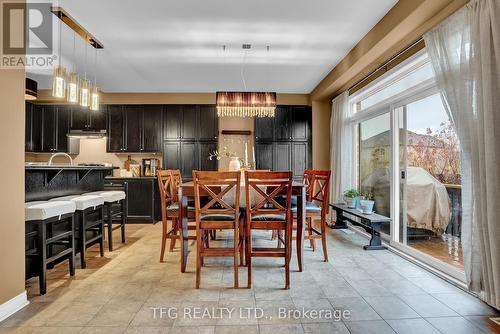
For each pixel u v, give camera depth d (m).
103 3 2.81
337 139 5.31
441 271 2.92
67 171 3.49
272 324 1.96
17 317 2.04
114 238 4.40
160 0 2.78
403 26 2.86
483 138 2.09
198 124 6.14
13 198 2.13
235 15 3.07
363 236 4.50
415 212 3.46
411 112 3.53
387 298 2.35
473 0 2.17
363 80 4.52
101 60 4.31
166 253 3.60
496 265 2.00
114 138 6.07
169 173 3.76
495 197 2.00
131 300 2.31
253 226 2.60
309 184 4.23
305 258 3.39
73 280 2.71
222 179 2.63
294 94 6.23
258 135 6.11
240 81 5.38
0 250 2.01
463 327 1.93
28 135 5.73
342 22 3.24
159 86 5.69
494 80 2.02
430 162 3.20
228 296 2.39
